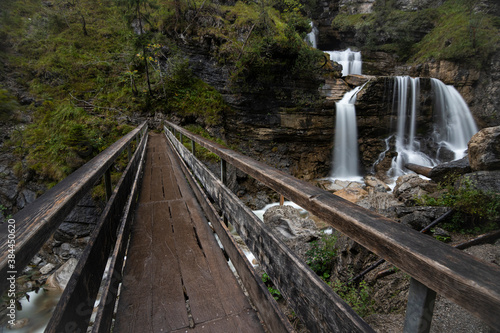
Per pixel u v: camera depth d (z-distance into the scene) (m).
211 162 11.70
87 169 1.33
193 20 16.41
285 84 15.54
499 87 18.52
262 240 1.33
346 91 17.27
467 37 19.69
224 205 2.05
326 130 16.25
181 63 15.87
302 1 25.34
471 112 19.41
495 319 0.39
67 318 0.83
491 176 5.60
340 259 4.88
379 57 24.16
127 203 2.59
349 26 25.58
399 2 26.05
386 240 0.59
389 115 17.09
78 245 9.01
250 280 1.49
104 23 20.02
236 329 1.42
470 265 0.46
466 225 4.81
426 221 4.92
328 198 0.88
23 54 16.83
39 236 0.69
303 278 0.95
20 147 12.12
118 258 1.69
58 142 11.81
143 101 14.96
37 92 14.91
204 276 1.87
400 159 16.42
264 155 16.02
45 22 19.47
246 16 16.84
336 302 0.76
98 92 15.17
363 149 17.20
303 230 6.41
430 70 21.00
